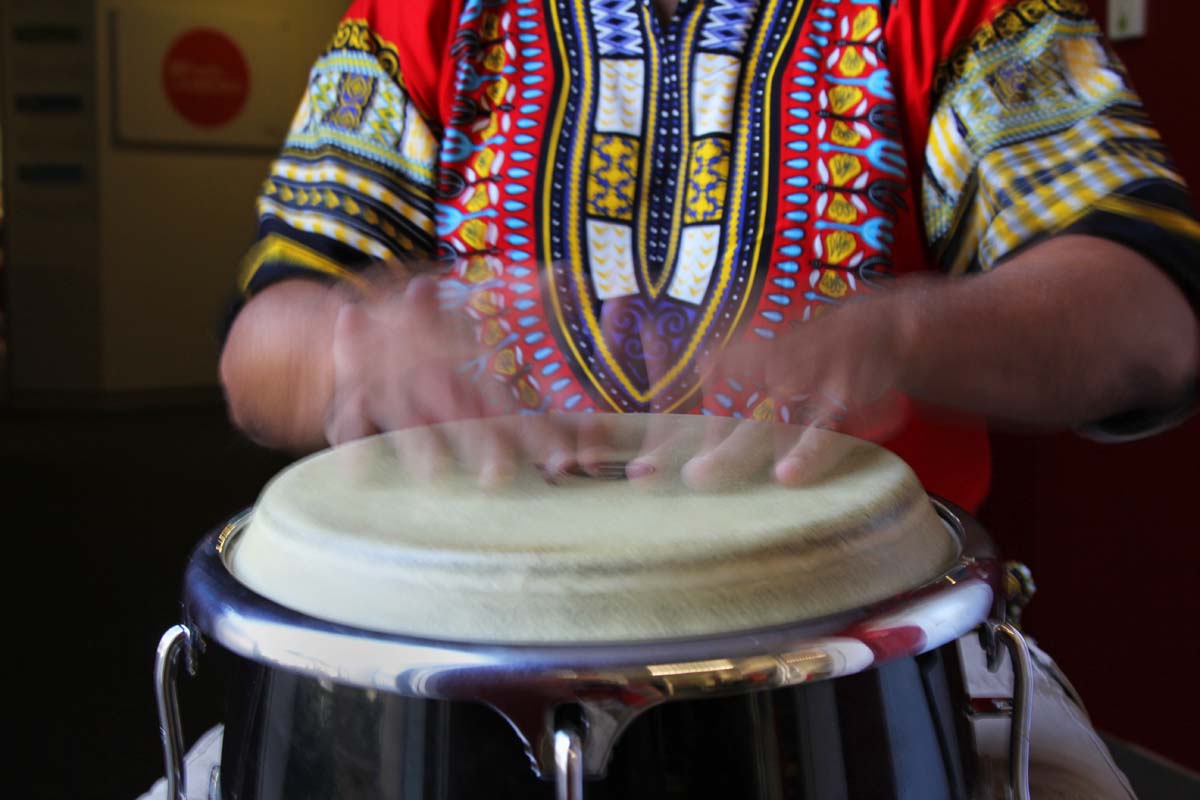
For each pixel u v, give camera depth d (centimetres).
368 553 43
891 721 41
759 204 84
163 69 536
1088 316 62
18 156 534
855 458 54
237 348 73
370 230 89
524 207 87
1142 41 163
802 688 38
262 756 43
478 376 65
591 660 36
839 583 42
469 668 36
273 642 39
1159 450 163
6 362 553
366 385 64
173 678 46
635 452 57
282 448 72
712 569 40
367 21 94
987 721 62
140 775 189
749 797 38
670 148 86
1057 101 80
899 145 84
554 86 88
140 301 553
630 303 84
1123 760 172
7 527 332
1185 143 159
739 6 87
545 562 40
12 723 207
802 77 85
